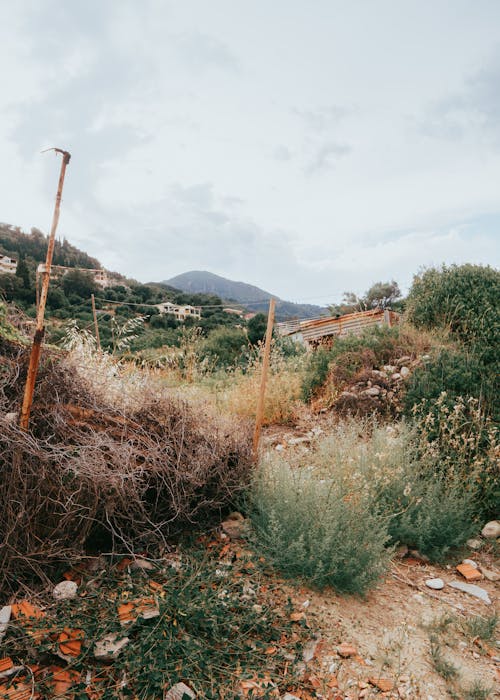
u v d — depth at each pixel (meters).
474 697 2.31
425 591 3.38
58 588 2.59
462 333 7.77
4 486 2.60
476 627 2.87
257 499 3.72
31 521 2.64
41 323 2.73
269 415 7.07
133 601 2.52
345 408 6.57
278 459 4.20
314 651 2.51
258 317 14.86
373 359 7.36
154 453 3.22
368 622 2.89
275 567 3.25
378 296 19.38
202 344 12.63
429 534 3.86
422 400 5.63
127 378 4.18
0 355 3.30
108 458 3.03
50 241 2.73
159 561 2.97
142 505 3.01
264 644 2.43
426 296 8.65
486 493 4.33
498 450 4.43
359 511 3.53
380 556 3.37
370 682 2.35
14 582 2.61
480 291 8.18
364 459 4.46
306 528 3.34
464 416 5.09
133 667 2.09
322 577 3.10
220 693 2.12
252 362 10.00
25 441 2.65
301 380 7.98
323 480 3.95
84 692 2.00
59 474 2.67
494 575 3.61
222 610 2.56
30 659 2.17
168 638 2.29
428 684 2.38
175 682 2.08
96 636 2.24
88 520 2.78
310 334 13.15
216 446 3.78
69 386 3.35
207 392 7.90
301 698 2.19
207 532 3.56
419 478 4.51
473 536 4.13
